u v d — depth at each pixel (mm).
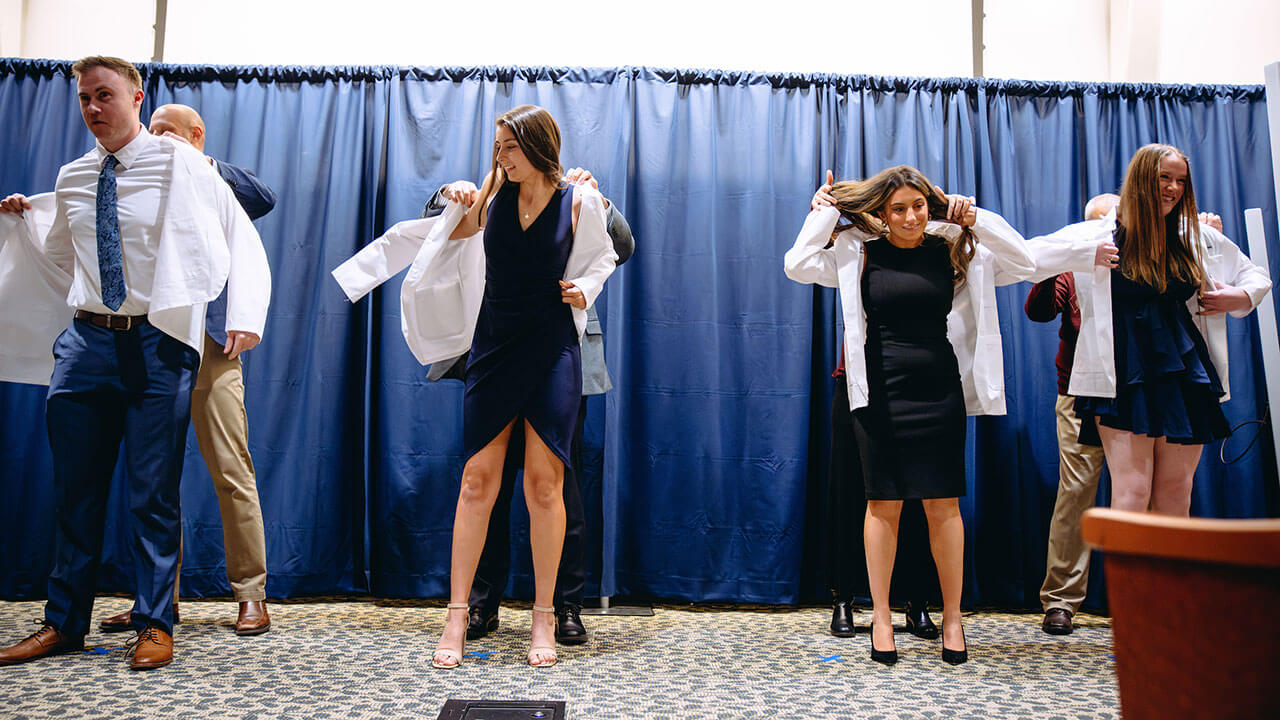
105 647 2150
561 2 3322
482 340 2152
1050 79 3371
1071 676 2047
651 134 3070
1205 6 3295
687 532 2959
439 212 2391
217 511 2883
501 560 2424
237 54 3295
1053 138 3154
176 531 2086
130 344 2051
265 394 2943
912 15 3346
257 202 2553
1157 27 3297
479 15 3322
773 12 3338
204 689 1802
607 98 3098
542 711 1676
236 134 3064
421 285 2227
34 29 3270
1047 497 2986
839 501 2529
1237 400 2977
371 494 2953
